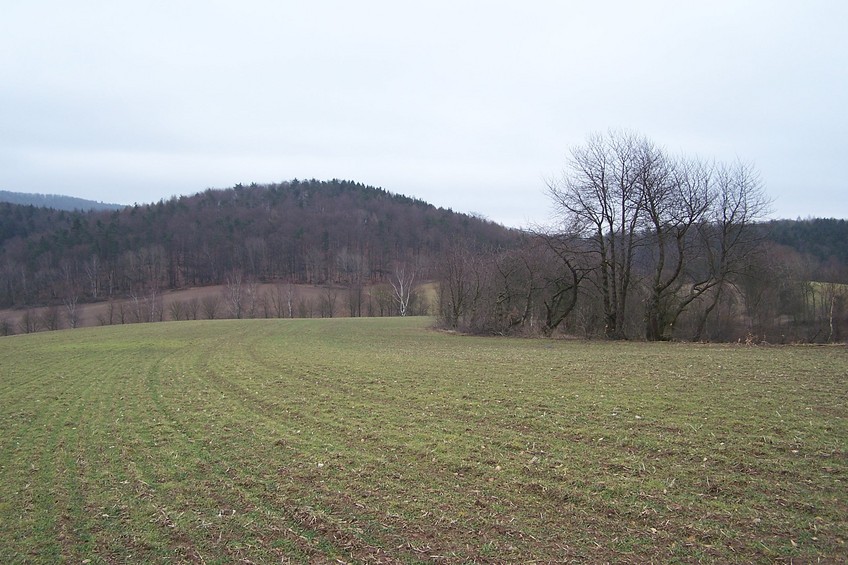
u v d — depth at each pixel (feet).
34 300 282.36
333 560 20.36
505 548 20.66
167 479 29.99
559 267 132.77
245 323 184.34
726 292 130.62
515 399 45.85
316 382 59.62
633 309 136.36
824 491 24.27
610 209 115.85
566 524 22.44
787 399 40.40
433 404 45.60
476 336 130.11
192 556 21.20
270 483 28.66
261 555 20.99
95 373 73.00
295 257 356.59
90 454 35.32
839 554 19.06
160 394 55.93
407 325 173.99
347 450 33.83
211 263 341.41
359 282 322.14
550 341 111.04
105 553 21.84
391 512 24.31
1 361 89.40
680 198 106.83
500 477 27.96
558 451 31.60
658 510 23.18
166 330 153.89
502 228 345.51
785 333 150.61
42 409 50.34
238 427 40.78
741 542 20.21
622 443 32.37
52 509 26.48
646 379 52.19
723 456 29.14
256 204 449.06
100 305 284.41
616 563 19.22
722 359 64.49
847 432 31.94
